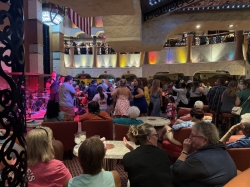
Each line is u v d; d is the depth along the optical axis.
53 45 16.70
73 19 7.24
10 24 0.91
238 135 3.34
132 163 1.80
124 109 5.24
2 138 0.87
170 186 1.73
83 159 1.55
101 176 1.57
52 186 1.80
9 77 0.89
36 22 8.41
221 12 5.30
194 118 3.41
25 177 1.01
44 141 1.84
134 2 3.50
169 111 5.60
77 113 8.02
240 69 13.43
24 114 1.01
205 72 16.19
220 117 5.80
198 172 1.75
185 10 5.38
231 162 1.82
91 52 20.64
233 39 14.16
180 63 16.23
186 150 2.10
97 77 20.27
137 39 4.80
